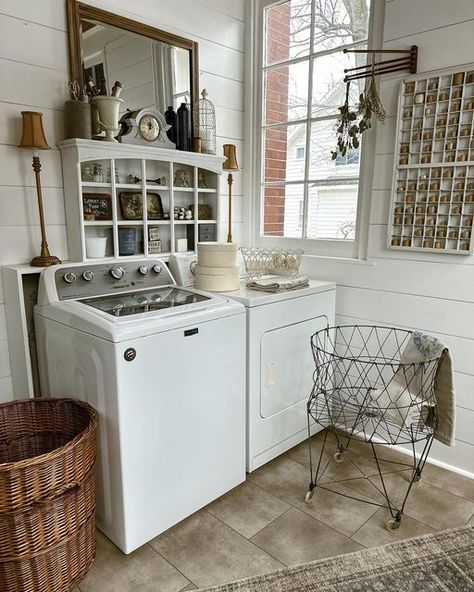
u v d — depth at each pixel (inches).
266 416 80.0
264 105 103.8
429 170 76.4
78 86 74.7
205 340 65.6
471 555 61.0
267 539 64.6
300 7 93.7
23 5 68.7
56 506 50.7
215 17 95.7
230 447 73.0
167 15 86.7
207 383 67.1
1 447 63.2
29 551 49.6
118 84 75.9
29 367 70.9
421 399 70.2
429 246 78.0
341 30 87.7
